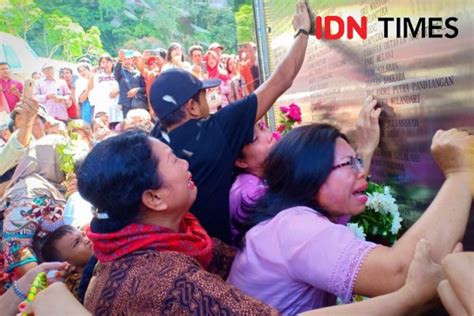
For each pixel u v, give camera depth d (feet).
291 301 3.30
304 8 6.29
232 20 26.99
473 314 2.08
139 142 3.23
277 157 3.52
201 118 5.09
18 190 7.48
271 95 5.52
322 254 2.96
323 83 6.72
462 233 2.84
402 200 4.39
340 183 3.33
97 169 3.11
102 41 26.18
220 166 4.87
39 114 9.59
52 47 24.70
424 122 3.80
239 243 3.81
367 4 4.85
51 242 5.82
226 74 22.97
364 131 4.83
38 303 3.40
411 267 2.66
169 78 5.08
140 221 3.21
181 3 26.86
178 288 2.81
